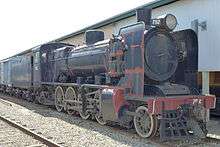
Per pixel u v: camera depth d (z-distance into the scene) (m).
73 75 16.02
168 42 10.85
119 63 11.31
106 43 12.95
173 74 11.22
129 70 10.68
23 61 23.22
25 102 22.41
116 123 11.80
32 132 10.27
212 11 12.89
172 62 10.90
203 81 13.40
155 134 9.84
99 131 11.08
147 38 10.42
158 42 10.63
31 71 21.00
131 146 8.84
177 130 9.68
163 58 10.71
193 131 9.97
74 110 15.02
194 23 13.20
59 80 17.14
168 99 9.59
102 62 12.80
